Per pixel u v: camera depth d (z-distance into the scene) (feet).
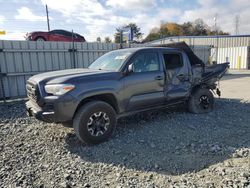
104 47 37.96
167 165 11.28
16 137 15.57
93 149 13.42
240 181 9.44
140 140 14.49
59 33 47.70
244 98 27.81
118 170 10.98
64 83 13.03
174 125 17.25
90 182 10.00
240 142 13.76
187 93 19.22
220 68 22.25
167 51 17.93
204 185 9.37
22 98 29.81
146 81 16.12
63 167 11.38
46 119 13.19
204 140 14.23
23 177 10.44
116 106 14.98
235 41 106.63
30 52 30.27
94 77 14.10
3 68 28.35
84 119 13.47
